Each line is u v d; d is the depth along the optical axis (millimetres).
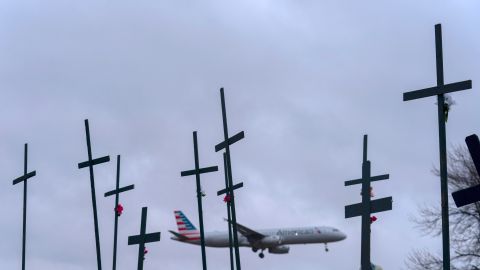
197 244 84875
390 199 14422
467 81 12969
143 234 20812
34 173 28328
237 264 20734
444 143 13164
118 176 28062
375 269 25656
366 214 14523
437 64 13359
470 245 29562
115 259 27875
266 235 79188
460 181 30031
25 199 28484
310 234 79188
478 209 29156
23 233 28422
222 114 20734
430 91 13352
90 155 23625
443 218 12914
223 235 82938
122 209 27828
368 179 14773
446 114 13461
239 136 20359
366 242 14414
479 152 9523
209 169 22656
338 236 79312
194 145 22875
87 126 23719
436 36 13422
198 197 22828
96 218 23484
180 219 85625
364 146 18031
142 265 20656
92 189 23656
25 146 28656
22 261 28312
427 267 29891
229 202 25656
